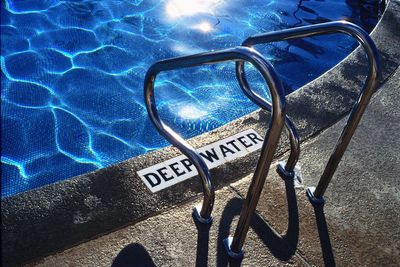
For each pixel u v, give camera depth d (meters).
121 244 2.13
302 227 2.32
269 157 1.74
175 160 2.64
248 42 2.15
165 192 2.43
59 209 2.25
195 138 2.88
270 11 5.82
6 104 3.99
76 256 2.04
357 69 3.76
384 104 3.38
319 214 2.41
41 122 3.85
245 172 2.64
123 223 2.22
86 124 3.89
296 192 2.53
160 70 2.09
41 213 2.21
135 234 2.18
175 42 5.03
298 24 5.51
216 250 2.14
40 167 3.45
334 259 2.17
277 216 2.36
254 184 1.84
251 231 2.26
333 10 5.96
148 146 3.74
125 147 3.70
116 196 2.36
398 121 3.21
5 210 2.20
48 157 3.54
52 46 4.84
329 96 3.39
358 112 2.10
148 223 2.24
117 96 4.23
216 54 1.76
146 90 2.26
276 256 2.15
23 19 5.32
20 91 4.16
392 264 2.18
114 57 4.74
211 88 4.44
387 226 2.38
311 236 2.27
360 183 2.65
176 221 2.27
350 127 2.15
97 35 5.09
